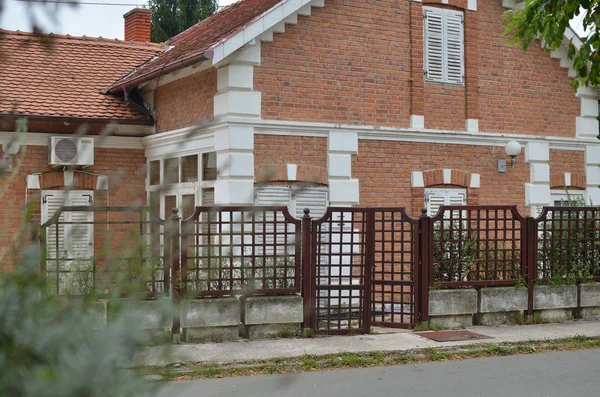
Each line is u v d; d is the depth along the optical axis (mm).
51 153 14562
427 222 12156
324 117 14242
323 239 13805
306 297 11531
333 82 14359
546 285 12992
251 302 11211
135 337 1684
